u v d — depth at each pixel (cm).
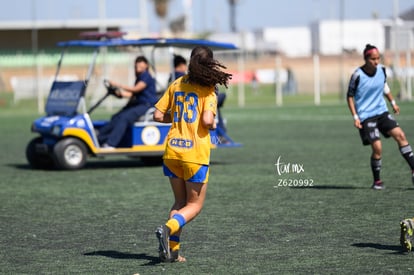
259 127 7744
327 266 1975
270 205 2980
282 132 6994
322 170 4047
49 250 2269
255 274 1914
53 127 4369
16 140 6888
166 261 2062
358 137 6194
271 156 4931
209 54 2022
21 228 2634
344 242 2266
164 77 10731
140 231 2534
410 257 2052
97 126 4581
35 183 3869
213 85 2017
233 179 3822
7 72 15675
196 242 2328
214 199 3170
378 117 3225
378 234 2369
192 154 2003
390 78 12612
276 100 13750
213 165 4528
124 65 12550
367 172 3897
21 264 2094
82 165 4434
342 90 13038
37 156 4559
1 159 5234
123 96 4391
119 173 4259
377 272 1895
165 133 4450
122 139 4516
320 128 7331
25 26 17412
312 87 16238
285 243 2280
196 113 2014
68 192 3503
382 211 2764
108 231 2545
